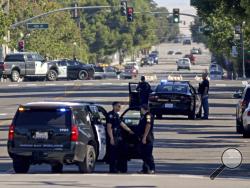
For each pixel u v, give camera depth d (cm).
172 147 8644
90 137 6600
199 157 7800
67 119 6444
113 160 6638
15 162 6550
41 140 6431
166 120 12212
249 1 11700
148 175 6284
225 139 9450
